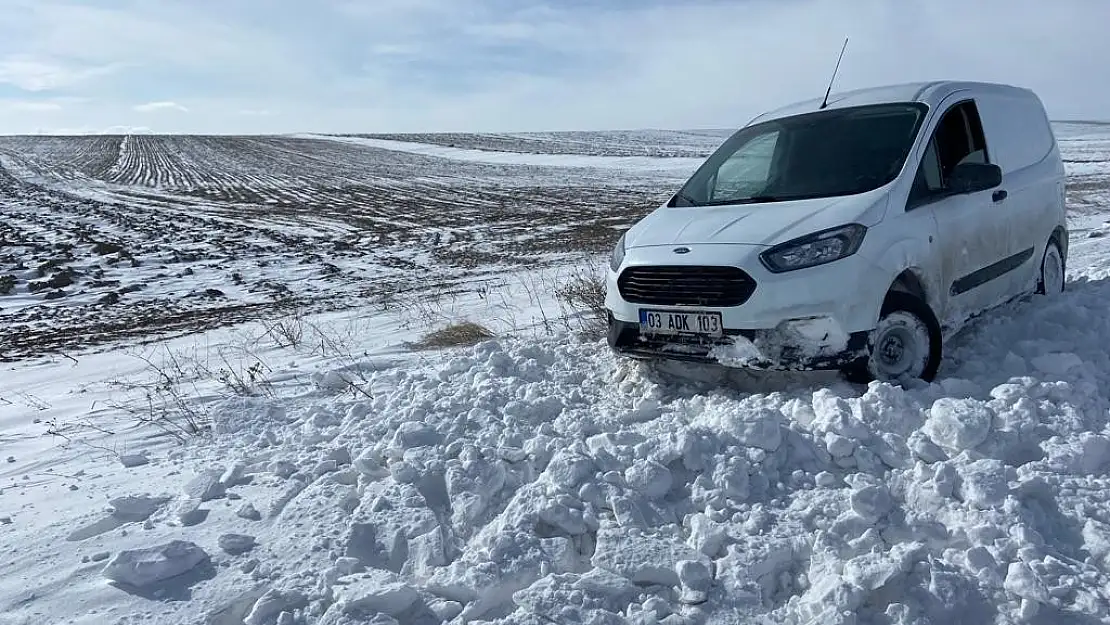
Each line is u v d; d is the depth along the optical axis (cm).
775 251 421
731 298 425
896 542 297
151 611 277
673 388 471
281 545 314
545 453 367
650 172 5528
